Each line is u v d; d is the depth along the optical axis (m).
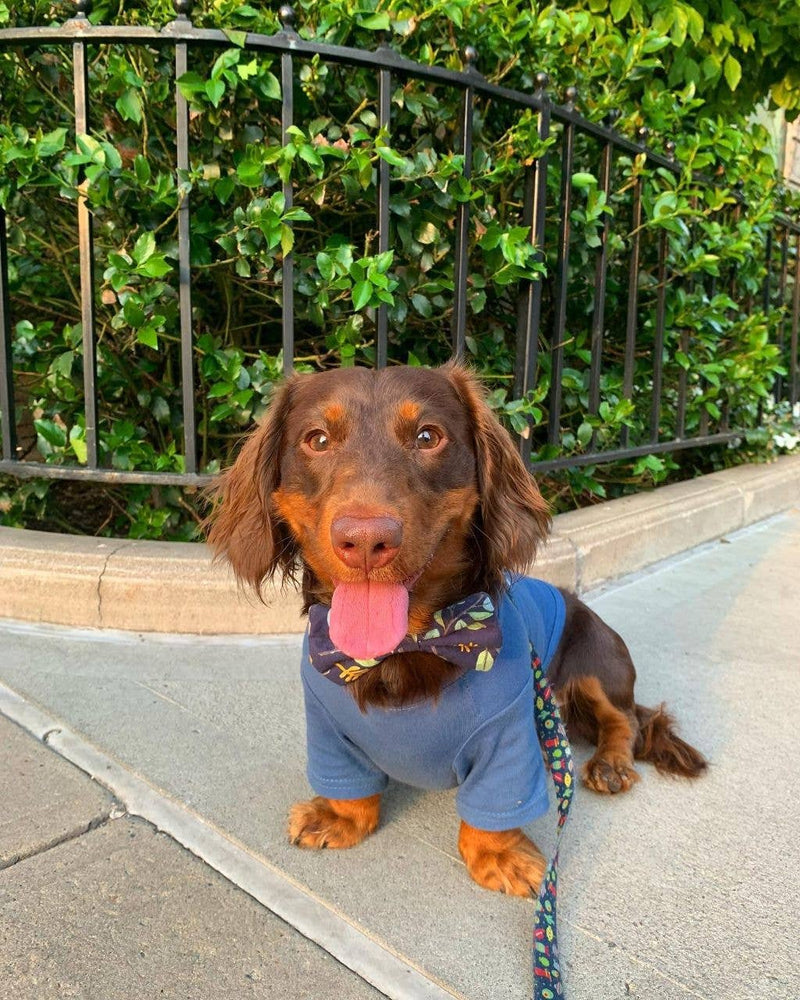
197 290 0.86
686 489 1.09
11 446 0.78
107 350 0.81
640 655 0.71
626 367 0.98
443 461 0.41
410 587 0.38
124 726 0.54
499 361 0.94
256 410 0.77
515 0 0.80
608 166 0.89
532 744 0.41
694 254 1.02
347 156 0.71
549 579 0.81
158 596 0.70
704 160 1.00
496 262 0.81
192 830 0.44
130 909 0.38
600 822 0.46
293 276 0.75
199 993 0.33
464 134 0.74
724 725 0.58
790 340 1.57
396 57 0.69
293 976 0.34
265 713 0.57
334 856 0.42
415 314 0.88
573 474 0.99
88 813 0.45
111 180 0.69
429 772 0.41
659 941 0.37
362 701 0.40
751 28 1.20
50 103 0.81
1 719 0.55
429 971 0.35
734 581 0.92
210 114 0.73
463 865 0.42
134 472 0.74
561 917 0.38
